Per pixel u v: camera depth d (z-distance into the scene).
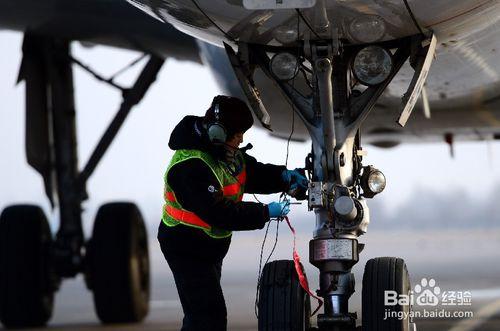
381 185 13.66
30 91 21.33
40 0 19.31
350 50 14.09
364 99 13.92
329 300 13.43
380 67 13.82
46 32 20.66
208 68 20.59
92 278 21.77
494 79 18.06
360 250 13.69
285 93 14.09
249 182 13.99
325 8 13.27
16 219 21.69
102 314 22.12
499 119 20.64
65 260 22.06
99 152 22.00
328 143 13.65
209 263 13.48
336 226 13.44
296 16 13.45
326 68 13.59
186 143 13.25
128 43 21.11
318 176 13.80
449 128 21.55
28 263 21.59
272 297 13.55
